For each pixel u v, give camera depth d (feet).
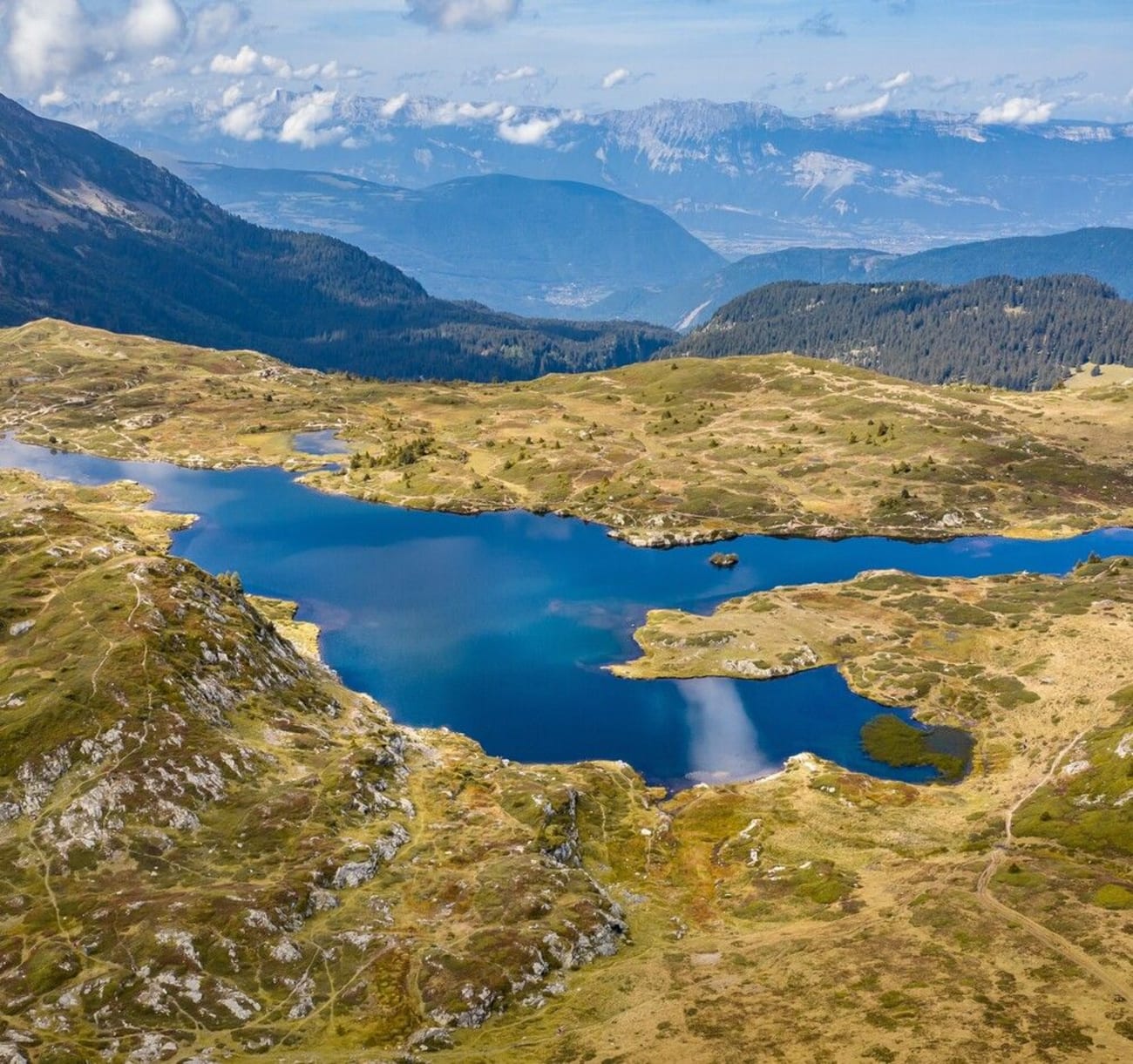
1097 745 493.36
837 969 324.80
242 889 365.20
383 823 427.74
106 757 424.05
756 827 459.73
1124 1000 286.05
